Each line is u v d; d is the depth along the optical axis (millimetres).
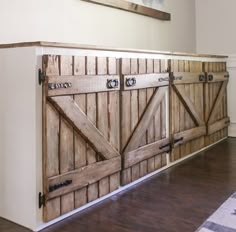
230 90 4285
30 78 1724
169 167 2939
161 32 3961
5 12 2201
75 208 1956
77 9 2771
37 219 1753
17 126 1812
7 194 1896
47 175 1766
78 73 1903
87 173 2010
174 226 1774
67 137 1874
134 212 1969
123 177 2342
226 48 4461
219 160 3154
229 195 2223
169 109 2891
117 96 2246
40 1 2443
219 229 1719
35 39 2418
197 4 4648
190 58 3238
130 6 3346
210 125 3674
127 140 2357
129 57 2354
